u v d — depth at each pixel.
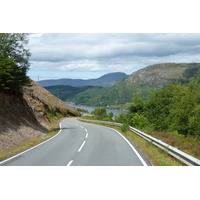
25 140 18.00
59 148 12.77
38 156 10.37
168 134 16.72
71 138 17.88
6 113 20.62
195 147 11.66
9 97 23.61
